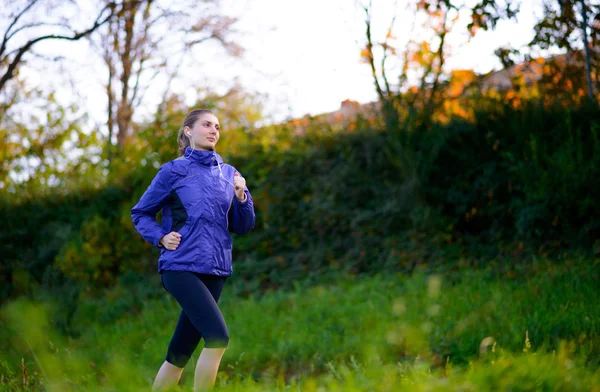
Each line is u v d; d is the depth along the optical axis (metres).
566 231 8.59
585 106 9.39
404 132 10.17
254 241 10.92
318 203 10.73
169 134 11.41
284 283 9.53
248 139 11.91
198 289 3.53
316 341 5.64
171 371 3.75
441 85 10.31
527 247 8.66
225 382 4.07
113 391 3.81
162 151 11.39
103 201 12.51
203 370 3.43
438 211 9.70
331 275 9.26
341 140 11.27
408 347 5.14
